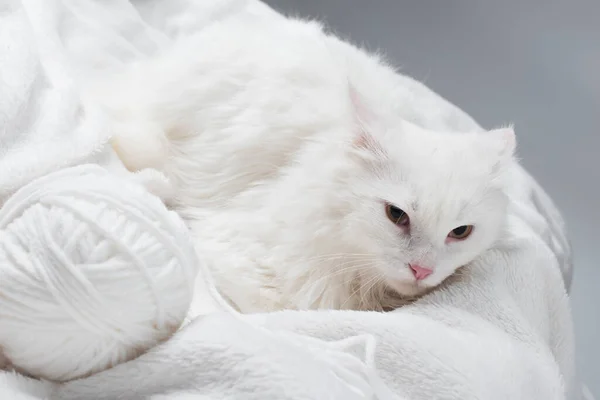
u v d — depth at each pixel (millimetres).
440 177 626
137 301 473
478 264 650
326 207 652
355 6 1186
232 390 472
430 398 535
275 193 679
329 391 467
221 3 896
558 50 1086
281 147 700
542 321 637
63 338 470
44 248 465
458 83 1122
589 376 892
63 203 476
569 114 1073
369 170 645
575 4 1068
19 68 615
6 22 649
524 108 1088
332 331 549
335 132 673
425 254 625
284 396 463
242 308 645
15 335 469
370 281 659
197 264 518
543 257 672
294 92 706
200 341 483
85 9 820
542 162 1062
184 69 733
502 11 1111
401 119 683
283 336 511
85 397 486
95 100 691
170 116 727
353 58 756
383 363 540
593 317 945
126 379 484
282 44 741
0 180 553
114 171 637
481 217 635
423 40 1150
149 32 851
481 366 548
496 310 611
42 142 593
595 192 1041
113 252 470
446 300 617
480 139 663
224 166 713
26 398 471
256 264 658
